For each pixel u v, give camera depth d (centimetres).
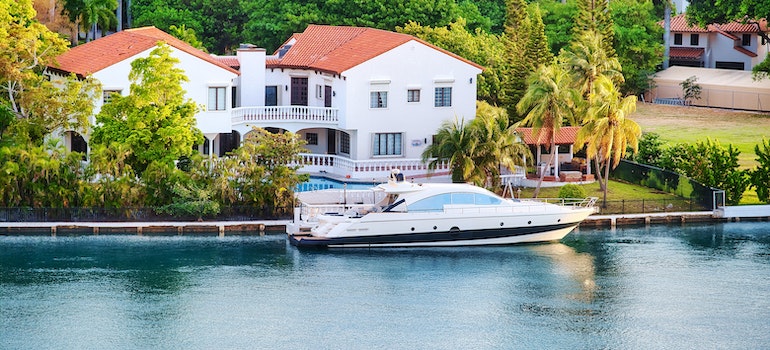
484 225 8788
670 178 10175
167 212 9062
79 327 7181
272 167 9206
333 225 8694
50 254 8488
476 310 7562
